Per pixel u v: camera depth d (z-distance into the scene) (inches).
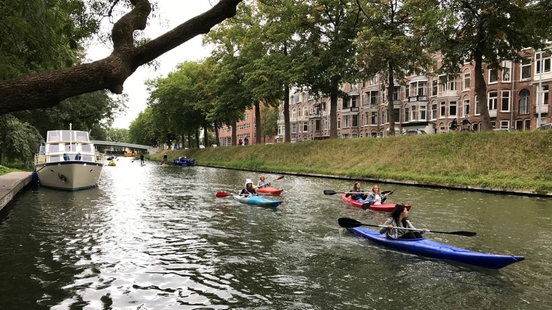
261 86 1434.5
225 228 458.0
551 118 1370.6
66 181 845.2
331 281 284.2
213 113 1859.0
